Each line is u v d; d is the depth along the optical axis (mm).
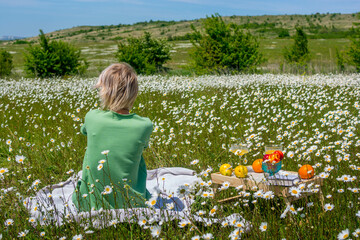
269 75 16453
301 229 2561
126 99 3197
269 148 3414
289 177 3115
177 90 11445
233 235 2330
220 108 7605
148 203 2748
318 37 74875
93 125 3197
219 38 20547
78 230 2807
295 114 6992
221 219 2654
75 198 3307
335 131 4977
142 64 23922
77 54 23438
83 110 8844
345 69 20438
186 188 2855
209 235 2332
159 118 7352
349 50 20641
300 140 4668
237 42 20453
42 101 10883
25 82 16062
